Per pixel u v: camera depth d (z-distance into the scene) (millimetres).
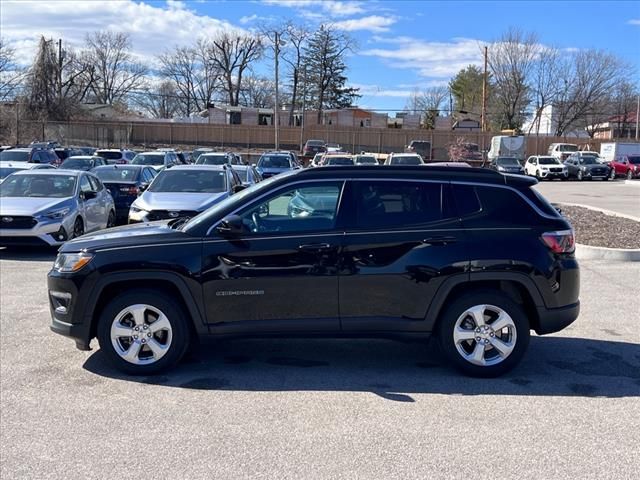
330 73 84312
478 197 5336
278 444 4020
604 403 4754
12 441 4062
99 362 5660
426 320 5211
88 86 83062
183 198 12086
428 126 81125
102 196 14352
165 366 5289
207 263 5160
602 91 66750
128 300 5234
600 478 3604
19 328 6758
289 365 5609
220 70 89438
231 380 5219
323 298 5180
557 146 52344
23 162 25391
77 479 3578
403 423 4355
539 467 3727
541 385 5129
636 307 7789
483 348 5250
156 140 60875
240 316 5211
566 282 5297
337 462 3777
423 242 5180
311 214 5281
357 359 5785
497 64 67312
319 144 50812
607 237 12398
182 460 3803
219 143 61844
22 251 12406
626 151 48781
